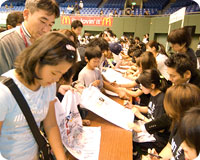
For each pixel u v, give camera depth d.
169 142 1.03
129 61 3.71
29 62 0.55
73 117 0.89
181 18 3.22
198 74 1.23
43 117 0.72
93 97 1.18
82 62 1.64
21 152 0.68
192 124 0.56
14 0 12.98
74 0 12.98
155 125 1.12
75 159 0.77
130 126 1.03
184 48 1.61
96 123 1.05
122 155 0.78
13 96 0.59
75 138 0.87
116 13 10.52
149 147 1.26
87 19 10.06
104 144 0.85
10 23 1.59
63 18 10.17
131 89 1.97
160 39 9.38
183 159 0.79
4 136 0.64
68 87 1.05
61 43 0.55
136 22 9.75
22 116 0.63
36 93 0.65
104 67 2.68
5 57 0.99
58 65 0.54
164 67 2.12
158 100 1.34
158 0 12.03
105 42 1.93
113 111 1.15
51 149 0.79
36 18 0.96
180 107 0.87
